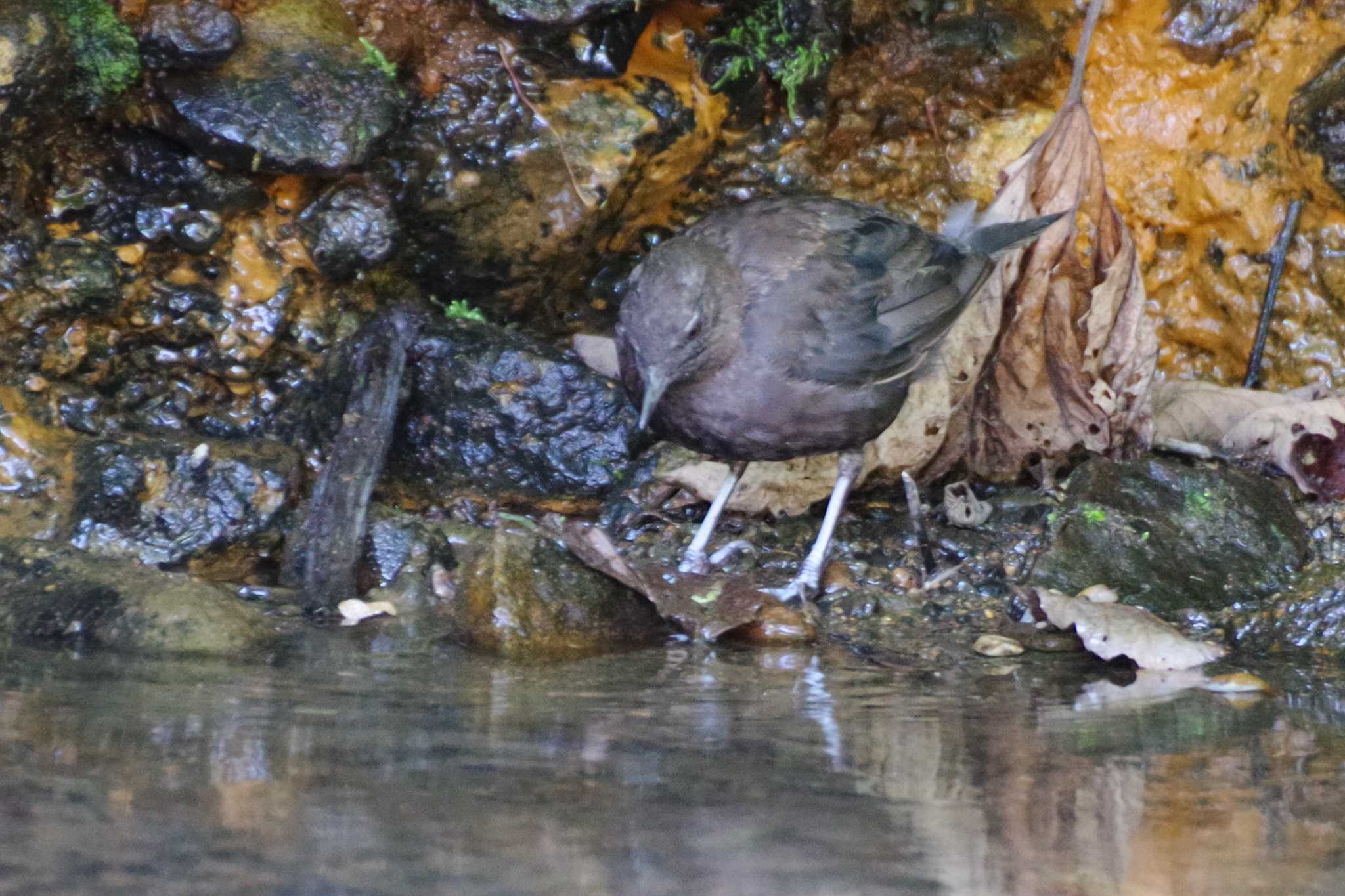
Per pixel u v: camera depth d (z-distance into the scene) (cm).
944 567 1118
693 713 713
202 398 1181
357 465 1092
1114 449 1222
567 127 1212
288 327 1190
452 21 1191
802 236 1034
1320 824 535
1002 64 1367
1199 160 1371
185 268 1149
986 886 452
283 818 494
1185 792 580
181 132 1091
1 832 464
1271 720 744
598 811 518
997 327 1184
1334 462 1220
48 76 1006
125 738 600
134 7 1068
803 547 1149
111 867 438
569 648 912
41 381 1109
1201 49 1360
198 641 839
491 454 1200
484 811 512
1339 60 1312
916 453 1196
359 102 1112
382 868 447
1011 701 791
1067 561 1071
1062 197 1193
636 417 1199
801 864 466
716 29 1248
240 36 1100
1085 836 511
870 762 615
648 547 1134
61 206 1099
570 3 1149
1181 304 1404
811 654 928
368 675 786
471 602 945
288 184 1158
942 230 1392
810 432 1031
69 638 845
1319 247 1341
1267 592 1066
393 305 1234
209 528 1040
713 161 1315
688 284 977
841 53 1329
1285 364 1361
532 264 1253
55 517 1024
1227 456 1259
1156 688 845
